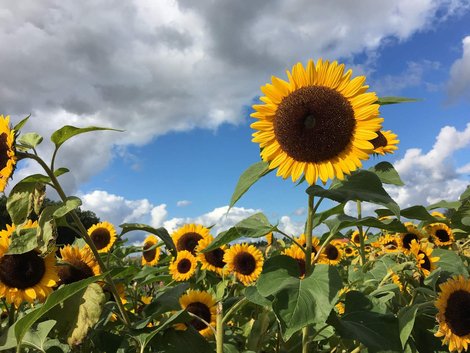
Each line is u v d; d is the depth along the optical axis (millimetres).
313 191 710
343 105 741
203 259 1579
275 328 948
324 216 821
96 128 754
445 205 1356
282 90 766
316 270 649
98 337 821
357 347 837
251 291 708
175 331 841
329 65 764
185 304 1049
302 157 743
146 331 785
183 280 1567
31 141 736
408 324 685
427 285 965
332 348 952
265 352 989
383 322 718
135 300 1182
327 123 730
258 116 768
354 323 724
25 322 652
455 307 749
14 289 793
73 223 784
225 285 1405
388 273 987
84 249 904
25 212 720
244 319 1211
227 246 1656
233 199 760
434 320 814
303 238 1523
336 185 763
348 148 736
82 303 729
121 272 995
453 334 746
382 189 740
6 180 681
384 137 1082
